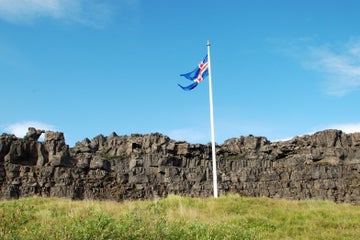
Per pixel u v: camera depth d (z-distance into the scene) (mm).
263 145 75125
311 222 25391
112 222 16547
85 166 64062
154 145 69938
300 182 68750
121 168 66750
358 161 70812
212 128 38312
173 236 16406
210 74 39938
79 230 15211
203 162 71250
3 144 60625
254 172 70500
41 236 15117
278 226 24516
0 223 19422
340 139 73812
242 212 28094
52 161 61469
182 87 42969
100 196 61062
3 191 56406
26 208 24844
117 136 72938
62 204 27812
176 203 30062
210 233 17531
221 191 66812
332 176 69000
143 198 63188
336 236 21797
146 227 16312
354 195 66188
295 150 73875
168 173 67250
